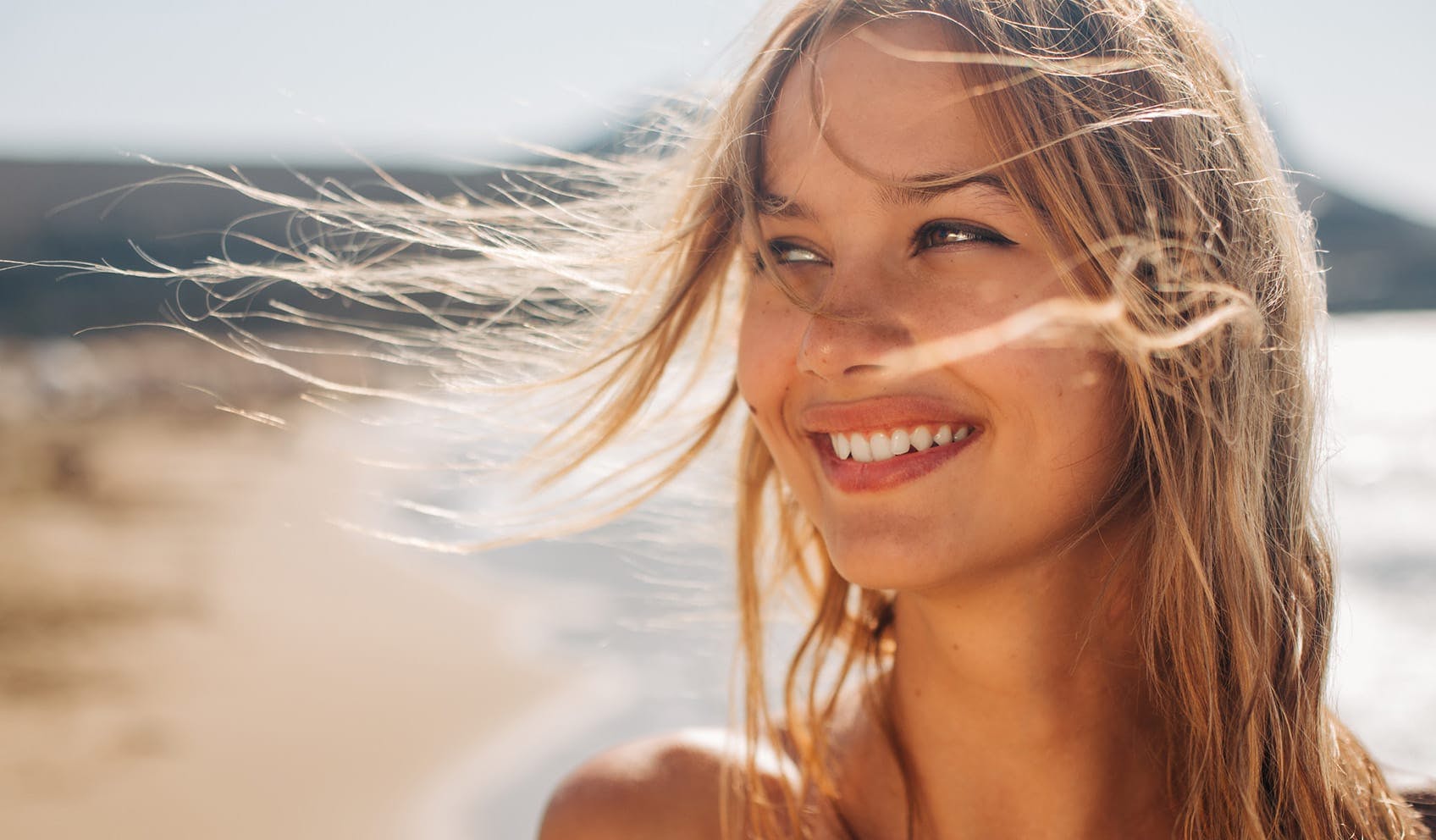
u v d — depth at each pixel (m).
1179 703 1.38
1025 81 1.24
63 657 7.73
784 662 2.12
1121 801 1.38
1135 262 1.25
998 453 1.22
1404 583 10.12
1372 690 6.89
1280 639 1.43
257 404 24.23
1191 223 1.32
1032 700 1.35
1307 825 1.37
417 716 6.24
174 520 12.84
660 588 4.09
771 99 1.40
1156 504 1.33
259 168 37.25
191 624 8.54
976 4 1.27
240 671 7.28
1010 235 1.23
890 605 1.69
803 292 1.33
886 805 1.46
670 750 1.59
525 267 1.78
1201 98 1.38
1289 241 1.47
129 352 31.23
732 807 1.51
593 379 1.84
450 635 7.76
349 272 1.82
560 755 5.44
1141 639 1.37
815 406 1.28
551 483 1.82
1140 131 1.31
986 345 1.20
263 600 9.17
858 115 1.26
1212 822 1.35
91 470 16.61
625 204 1.90
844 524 1.26
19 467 16.78
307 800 5.23
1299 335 1.47
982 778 1.39
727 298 1.83
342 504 12.99
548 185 1.96
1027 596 1.32
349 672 7.15
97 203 43.88
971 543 1.23
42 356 30.94
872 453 1.25
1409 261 63.56
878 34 1.27
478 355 1.91
